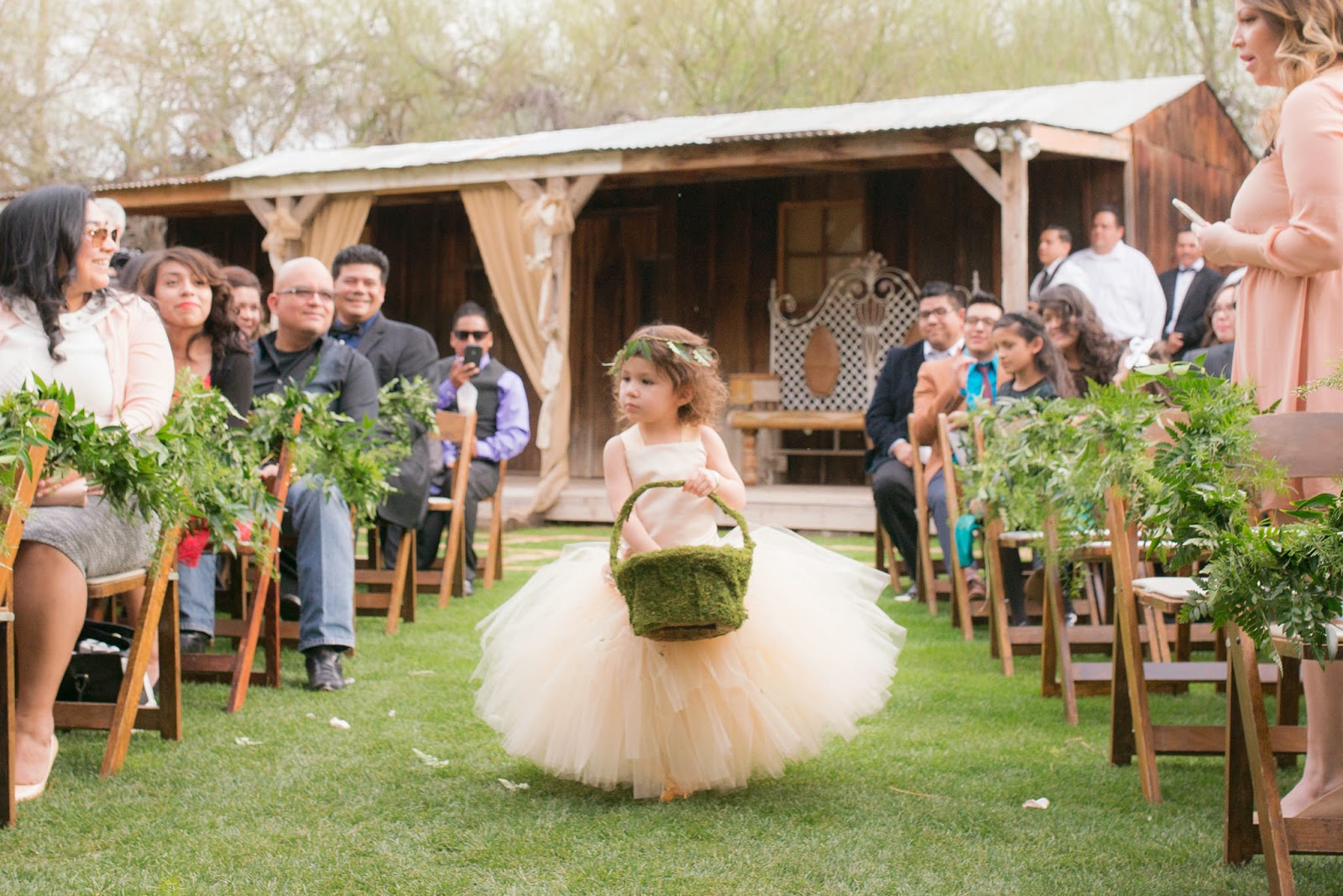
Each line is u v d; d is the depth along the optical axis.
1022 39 19.78
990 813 3.42
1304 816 3.00
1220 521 2.76
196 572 5.21
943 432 6.41
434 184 12.35
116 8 21.86
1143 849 3.13
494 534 8.27
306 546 5.05
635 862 3.02
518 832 3.24
